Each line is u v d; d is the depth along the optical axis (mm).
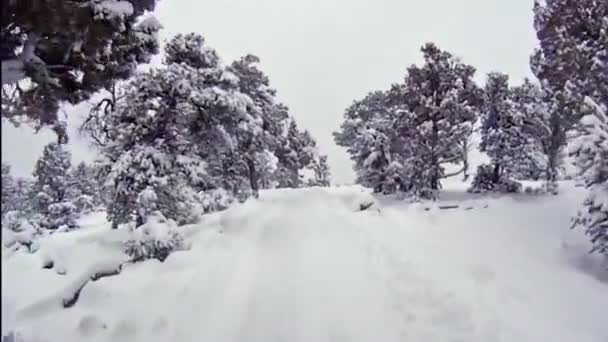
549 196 20672
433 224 17172
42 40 8148
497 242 14516
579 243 13641
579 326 8789
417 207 19844
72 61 8938
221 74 21062
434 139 22891
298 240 14078
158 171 16344
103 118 16188
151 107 17094
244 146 26078
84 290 10305
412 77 24219
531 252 13398
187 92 17469
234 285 10664
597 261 12219
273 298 9930
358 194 22328
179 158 17109
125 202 16469
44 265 12305
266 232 14781
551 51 18609
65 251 13094
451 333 8656
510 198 20828
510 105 25172
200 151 20438
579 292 10375
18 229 13359
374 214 18625
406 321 9141
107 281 10867
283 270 11609
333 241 14055
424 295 10203
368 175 25844
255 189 27172
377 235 15109
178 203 16547
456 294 10148
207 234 14586
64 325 8930
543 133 25781
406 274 11406
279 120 33062
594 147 11195
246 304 9648
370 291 10398
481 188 24406
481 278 11227
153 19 10469
